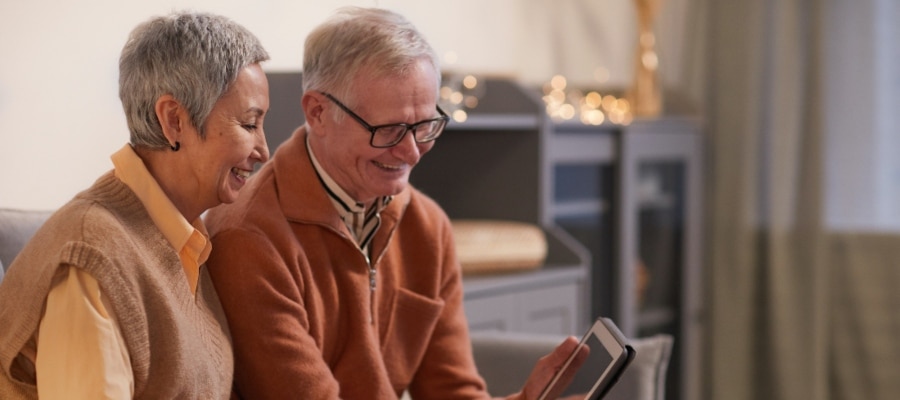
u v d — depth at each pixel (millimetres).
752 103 4473
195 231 1527
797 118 4473
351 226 1871
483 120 3145
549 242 3402
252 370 1695
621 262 3781
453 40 3764
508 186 3461
